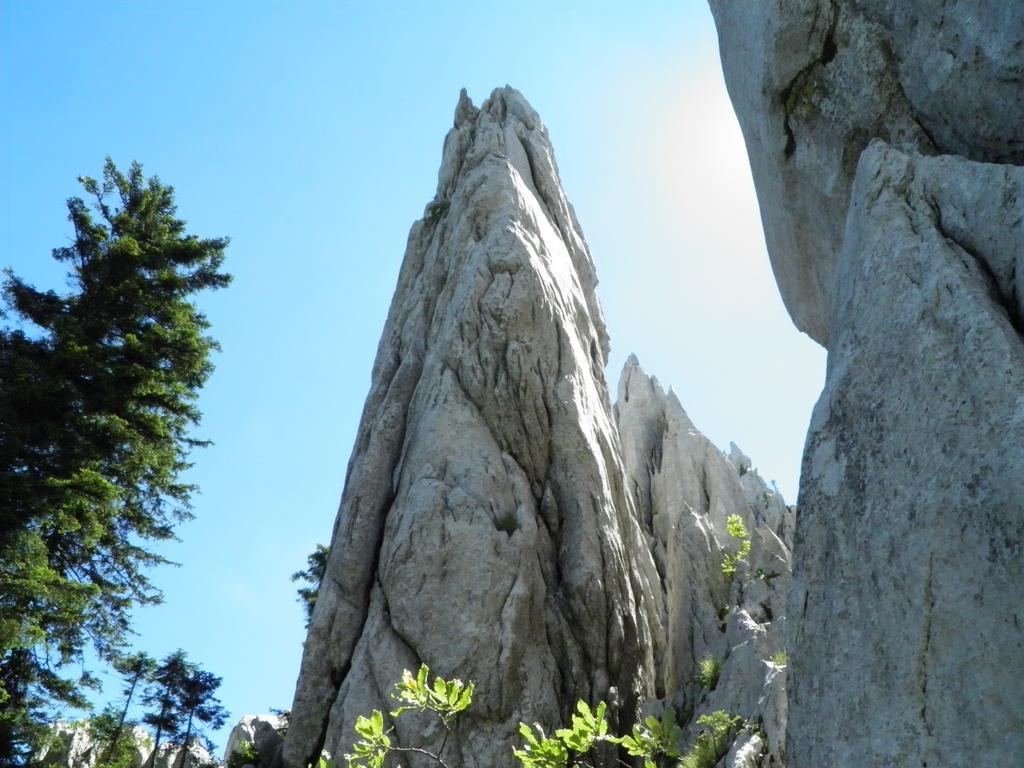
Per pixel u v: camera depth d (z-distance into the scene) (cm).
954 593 648
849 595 748
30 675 2564
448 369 3453
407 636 2755
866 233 910
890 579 707
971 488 662
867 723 684
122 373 2967
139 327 3281
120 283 3250
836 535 787
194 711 3916
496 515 3036
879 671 689
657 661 3189
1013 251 766
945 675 634
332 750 2570
